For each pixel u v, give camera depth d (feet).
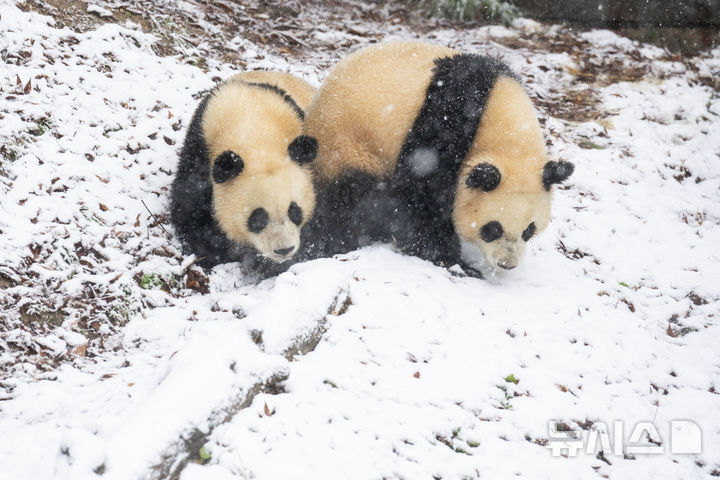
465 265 23.18
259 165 20.38
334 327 17.28
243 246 21.95
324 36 39.63
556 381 17.63
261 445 13.48
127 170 24.08
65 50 28.07
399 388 15.90
